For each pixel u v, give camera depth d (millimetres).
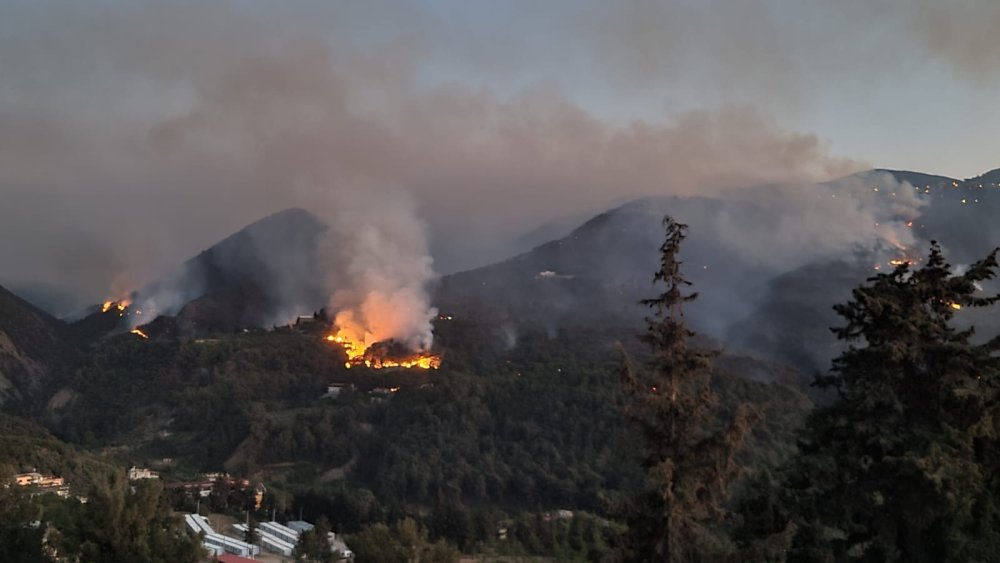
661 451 17547
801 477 19359
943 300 20000
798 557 18859
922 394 19344
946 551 18047
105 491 34500
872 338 20109
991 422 17938
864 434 18812
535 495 106688
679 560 16625
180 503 104375
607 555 17219
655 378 17734
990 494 18219
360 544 52000
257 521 101562
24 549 36906
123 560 33156
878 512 18641
